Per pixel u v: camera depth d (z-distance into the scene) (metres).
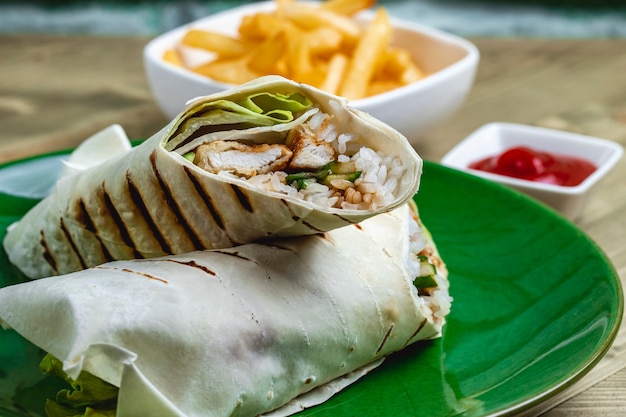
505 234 0.56
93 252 0.52
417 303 0.49
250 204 0.46
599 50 0.84
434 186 0.59
